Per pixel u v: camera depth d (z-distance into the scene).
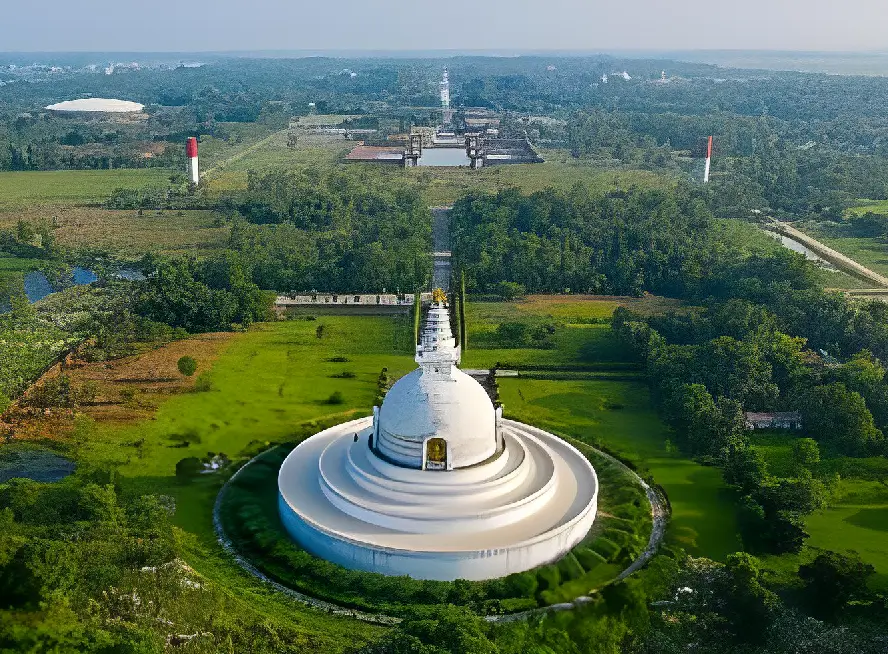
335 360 138.75
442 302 90.12
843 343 143.50
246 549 83.19
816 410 110.81
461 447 84.06
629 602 75.19
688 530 88.31
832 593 76.19
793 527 86.00
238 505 90.31
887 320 146.38
